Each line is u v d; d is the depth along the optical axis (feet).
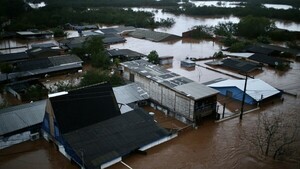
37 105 98.84
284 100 127.54
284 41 266.16
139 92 116.47
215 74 165.07
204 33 274.98
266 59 187.32
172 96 105.60
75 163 77.15
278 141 90.99
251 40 263.08
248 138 93.35
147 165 77.41
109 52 185.98
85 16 350.43
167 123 102.53
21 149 85.51
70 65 159.12
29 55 179.73
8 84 130.00
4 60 166.40
